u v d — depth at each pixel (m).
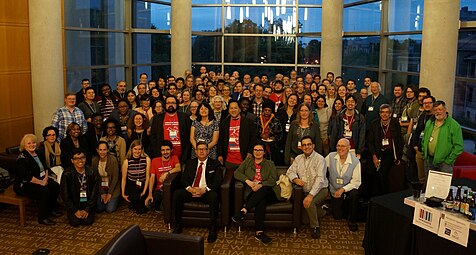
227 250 5.66
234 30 15.21
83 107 8.41
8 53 8.91
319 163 6.20
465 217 4.17
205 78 11.41
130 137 7.53
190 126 7.36
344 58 14.22
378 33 12.46
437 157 6.46
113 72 13.18
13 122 9.11
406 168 7.04
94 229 6.30
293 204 6.04
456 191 4.57
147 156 6.91
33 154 6.47
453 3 7.92
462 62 9.16
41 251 5.57
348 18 13.91
